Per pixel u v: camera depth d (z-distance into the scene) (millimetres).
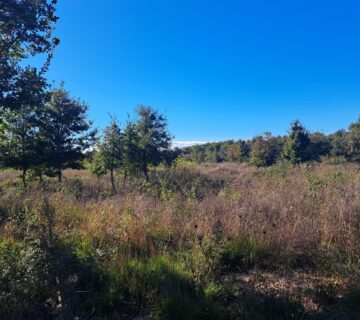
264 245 5277
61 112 13633
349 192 7219
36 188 11352
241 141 44719
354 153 27969
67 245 4539
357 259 4641
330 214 6031
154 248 5348
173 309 3584
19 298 3762
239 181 14680
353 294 3607
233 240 5449
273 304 3609
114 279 4301
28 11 4867
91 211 7461
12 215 6613
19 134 11930
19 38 5047
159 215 6660
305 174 10320
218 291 4000
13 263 4254
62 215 6816
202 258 4707
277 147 30484
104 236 5699
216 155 47594
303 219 5984
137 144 16578
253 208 6789
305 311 3471
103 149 15992
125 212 6488
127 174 17109
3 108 5523
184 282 4203
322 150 30781
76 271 4164
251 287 4195
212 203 7434
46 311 3709
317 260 4844
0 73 5008
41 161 13219
